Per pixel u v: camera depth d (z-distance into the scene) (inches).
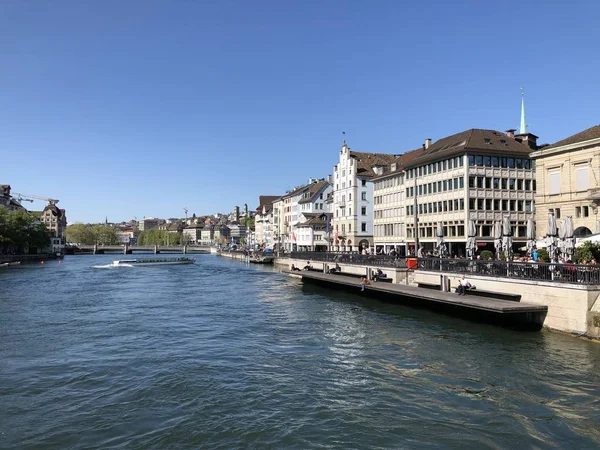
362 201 3294.8
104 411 569.9
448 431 506.0
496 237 1443.2
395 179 2827.3
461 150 2156.7
